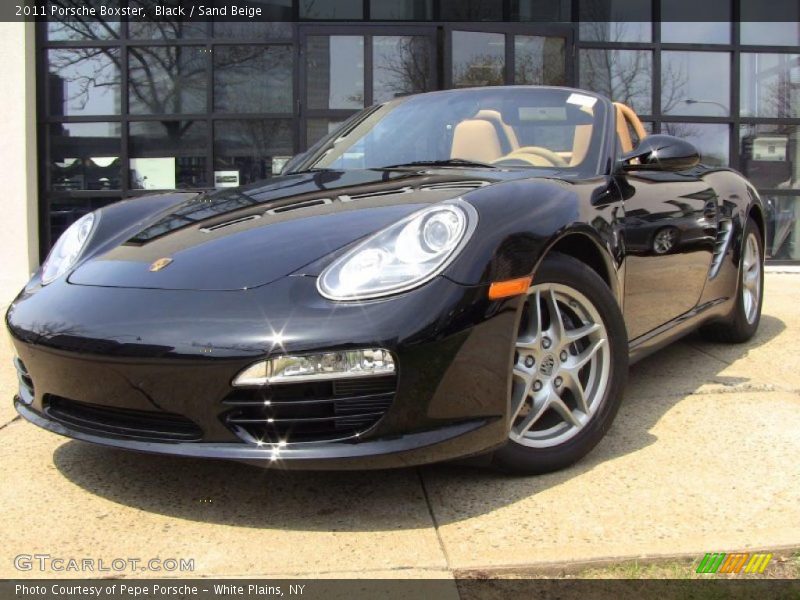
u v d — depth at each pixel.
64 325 2.02
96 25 7.59
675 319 3.12
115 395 1.96
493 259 1.96
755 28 7.96
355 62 7.63
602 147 2.84
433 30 7.64
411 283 1.89
